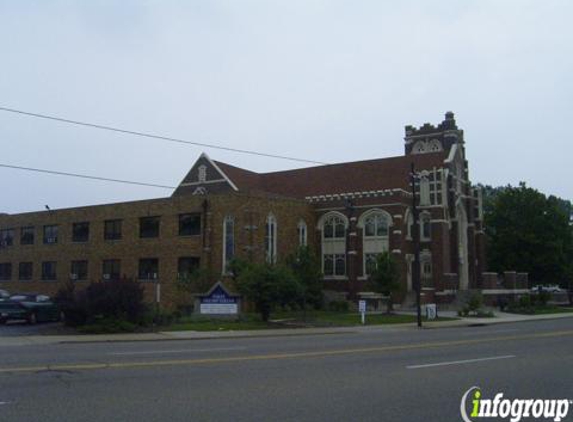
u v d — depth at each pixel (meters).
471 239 57.41
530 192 64.75
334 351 16.58
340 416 8.18
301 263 34.56
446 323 33.31
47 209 52.09
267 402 9.08
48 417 8.05
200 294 32.69
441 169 50.84
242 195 41.16
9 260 54.41
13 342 20.38
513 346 18.52
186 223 43.16
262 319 31.61
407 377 11.61
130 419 7.95
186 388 10.22
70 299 27.64
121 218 46.66
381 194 46.88
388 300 41.38
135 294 26.78
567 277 63.03
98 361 13.88
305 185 55.34
